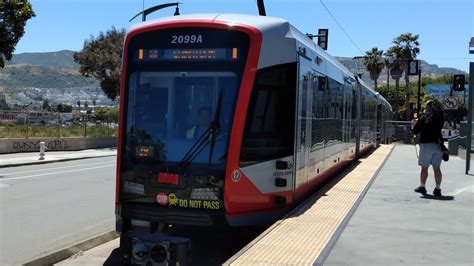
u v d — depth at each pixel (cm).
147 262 621
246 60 738
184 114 745
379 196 1069
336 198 1008
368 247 661
